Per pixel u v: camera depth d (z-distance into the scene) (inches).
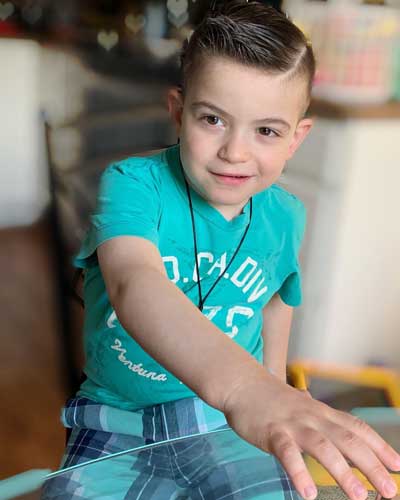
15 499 33.0
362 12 67.1
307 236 74.3
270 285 45.9
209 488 33.9
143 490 33.7
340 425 24.8
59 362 91.0
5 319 100.9
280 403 25.1
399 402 66.9
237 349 27.7
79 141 72.0
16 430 78.5
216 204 41.5
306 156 72.3
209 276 43.1
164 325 29.1
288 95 35.7
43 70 117.8
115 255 35.1
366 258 75.4
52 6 125.0
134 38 112.3
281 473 34.5
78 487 33.8
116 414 42.7
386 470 24.3
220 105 35.1
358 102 68.9
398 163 71.5
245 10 36.9
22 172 130.0
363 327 79.4
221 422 42.1
